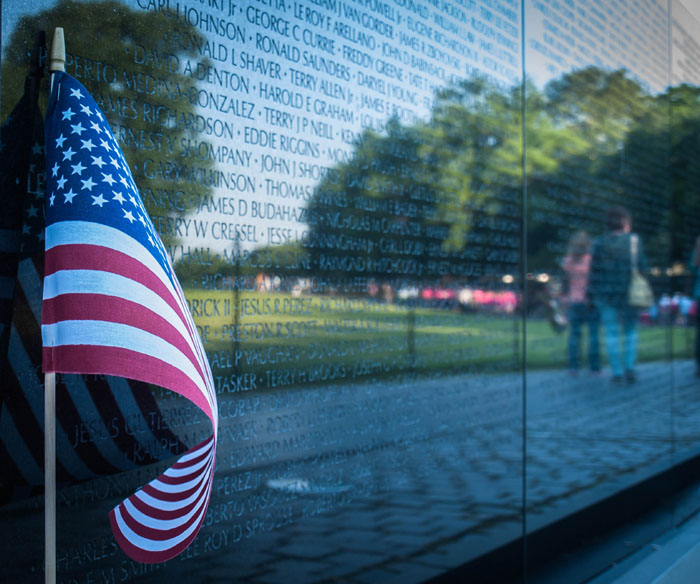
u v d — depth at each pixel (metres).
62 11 1.69
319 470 2.40
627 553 3.88
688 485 5.85
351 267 2.52
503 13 3.38
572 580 3.39
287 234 2.27
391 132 2.70
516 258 3.45
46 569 1.33
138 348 1.26
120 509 1.39
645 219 5.14
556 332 3.85
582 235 4.16
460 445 3.03
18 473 1.65
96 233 1.28
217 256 2.06
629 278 4.82
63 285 1.27
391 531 2.68
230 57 2.09
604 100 4.47
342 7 2.49
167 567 1.95
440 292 2.94
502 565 3.23
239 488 2.14
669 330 5.46
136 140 1.85
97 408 1.79
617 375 4.58
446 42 3.00
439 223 2.94
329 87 2.43
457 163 3.05
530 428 3.58
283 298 2.27
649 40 5.25
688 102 6.30
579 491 4.00
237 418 2.13
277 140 2.24
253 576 2.19
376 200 2.62
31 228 1.66
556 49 3.87
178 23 1.95
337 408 2.46
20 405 1.65
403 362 2.75
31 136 1.65
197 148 2.00
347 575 2.50
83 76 1.73
